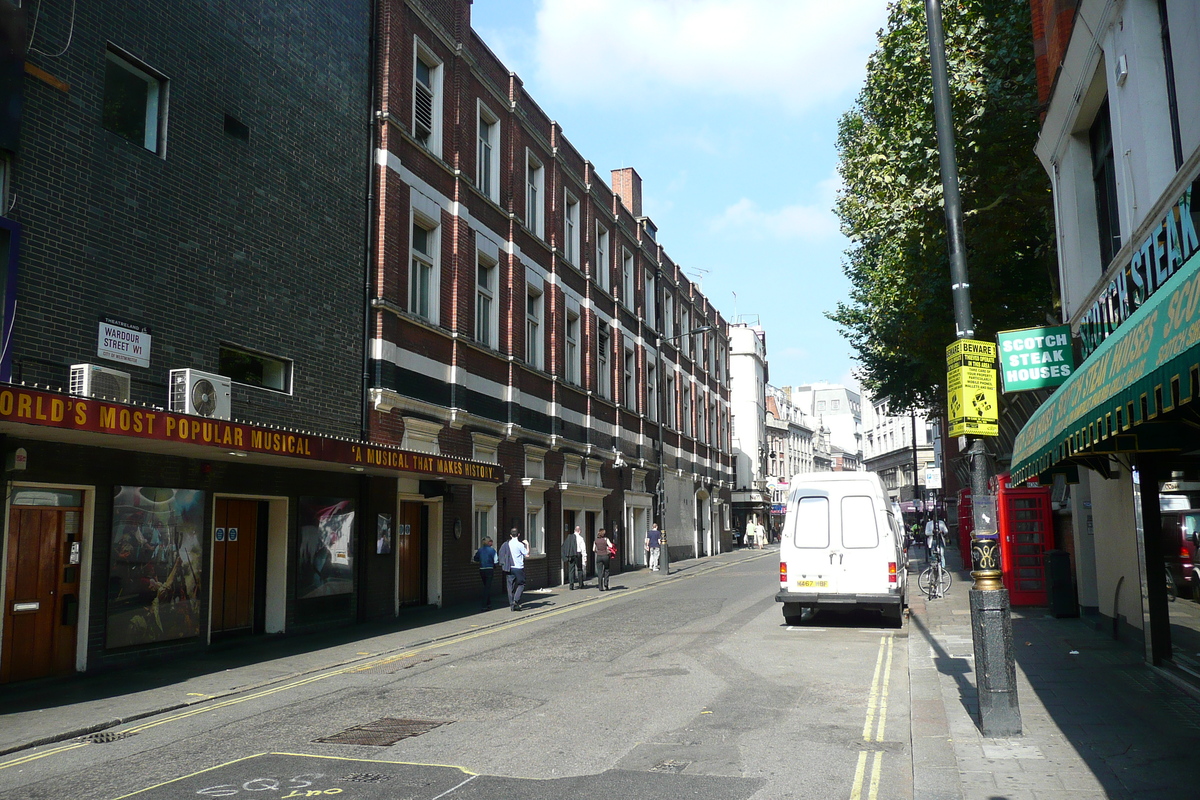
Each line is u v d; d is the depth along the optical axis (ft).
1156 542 34.50
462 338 68.49
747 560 133.69
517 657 41.68
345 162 56.90
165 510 41.57
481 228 74.23
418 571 64.13
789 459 306.76
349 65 58.08
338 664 40.91
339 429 54.39
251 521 48.88
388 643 47.16
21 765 24.32
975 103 55.57
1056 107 44.04
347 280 56.24
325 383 53.36
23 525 35.50
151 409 34.06
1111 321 35.86
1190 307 15.58
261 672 38.50
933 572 64.69
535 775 21.83
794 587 48.88
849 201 86.02
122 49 40.70
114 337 38.93
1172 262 28.14
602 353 106.83
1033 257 71.82
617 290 110.52
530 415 82.84
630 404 116.06
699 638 46.14
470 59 72.69
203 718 30.14
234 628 47.26
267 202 49.44
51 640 36.29
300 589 50.34
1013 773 20.75
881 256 79.66
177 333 42.50
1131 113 33.42
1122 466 39.14
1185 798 18.58
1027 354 41.73
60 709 31.04
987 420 24.99
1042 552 57.72
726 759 23.07
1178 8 28.94
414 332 63.05
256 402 47.39
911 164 59.93
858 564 48.16
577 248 98.73
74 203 37.60
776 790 20.40
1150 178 31.42
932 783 20.13
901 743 24.58
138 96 42.04
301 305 51.67
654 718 27.96
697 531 146.30
